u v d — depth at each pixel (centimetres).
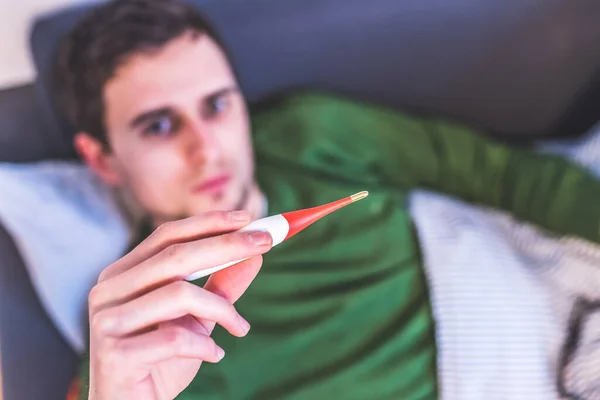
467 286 83
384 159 99
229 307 46
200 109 82
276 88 100
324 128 97
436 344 82
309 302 83
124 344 44
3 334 84
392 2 97
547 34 101
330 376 79
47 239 85
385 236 88
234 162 85
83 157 86
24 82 95
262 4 95
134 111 80
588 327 79
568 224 90
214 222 46
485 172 99
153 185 83
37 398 84
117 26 80
